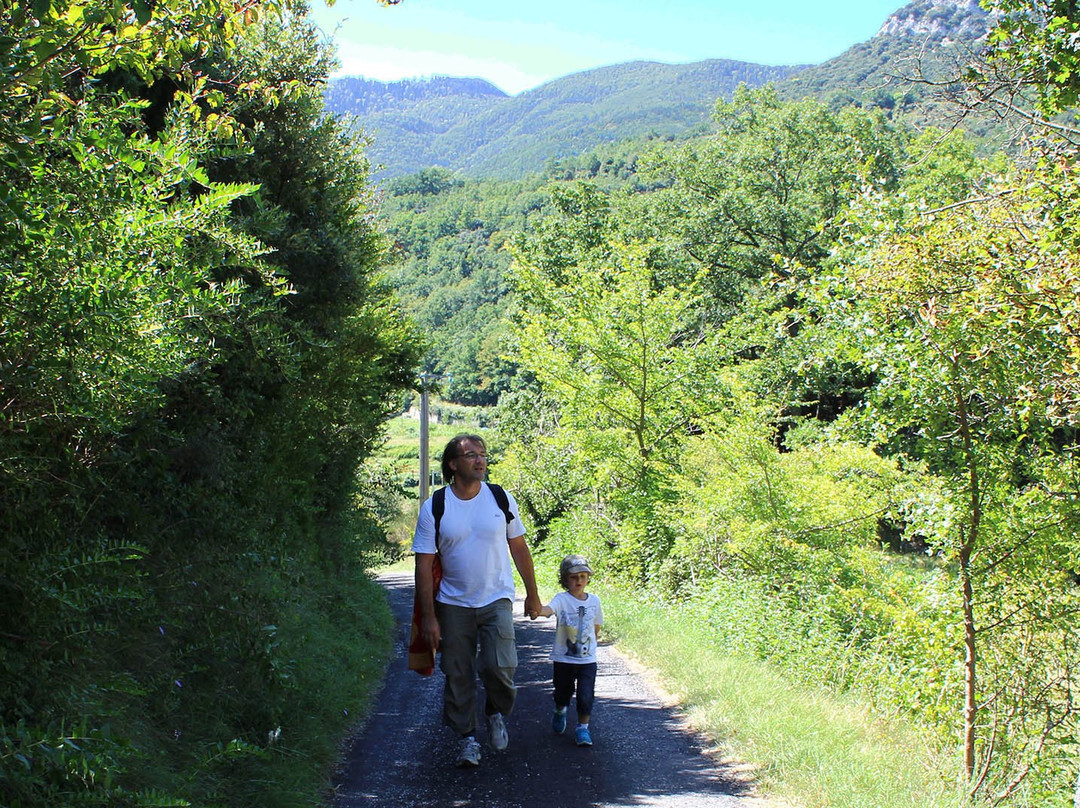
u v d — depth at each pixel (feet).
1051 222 20.33
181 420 22.09
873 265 22.00
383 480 61.67
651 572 58.34
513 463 99.04
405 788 17.60
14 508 13.25
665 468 60.70
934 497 22.94
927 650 24.70
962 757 22.86
